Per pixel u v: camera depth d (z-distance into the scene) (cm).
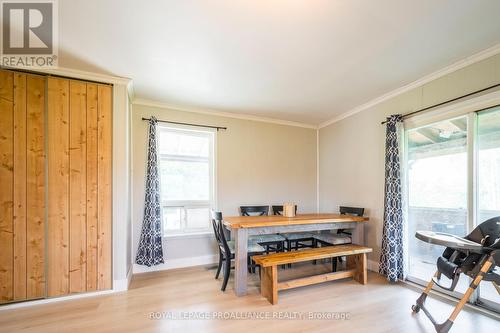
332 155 436
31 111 245
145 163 347
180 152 381
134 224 335
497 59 219
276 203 438
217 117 400
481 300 230
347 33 197
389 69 260
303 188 462
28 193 242
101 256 265
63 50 221
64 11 170
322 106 377
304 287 280
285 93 326
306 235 375
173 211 370
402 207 298
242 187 412
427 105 279
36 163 245
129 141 317
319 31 194
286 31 194
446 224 267
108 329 199
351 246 311
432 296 254
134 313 224
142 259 328
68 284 252
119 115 278
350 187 394
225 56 233
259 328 200
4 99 238
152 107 356
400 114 309
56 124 253
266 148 435
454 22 183
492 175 230
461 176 255
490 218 220
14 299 235
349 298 253
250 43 211
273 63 246
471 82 237
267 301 247
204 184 394
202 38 204
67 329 199
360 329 198
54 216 249
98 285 263
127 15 174
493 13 173
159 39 205
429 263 289
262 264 241
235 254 271
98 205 266
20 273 237
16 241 237
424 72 267
